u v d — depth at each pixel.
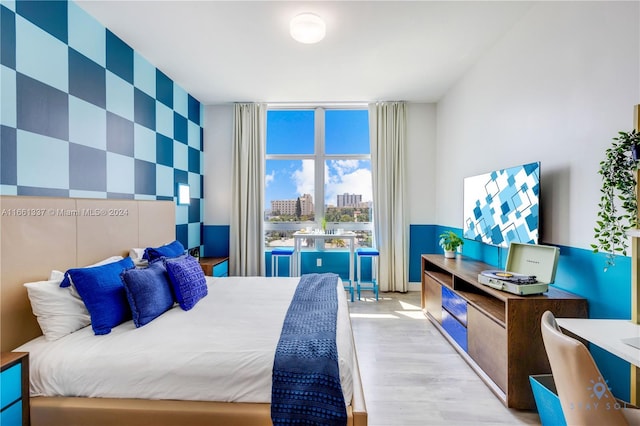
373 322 3.11
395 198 4.20
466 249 3.31
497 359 1.87
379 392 1.92
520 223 2.17
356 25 2.41
